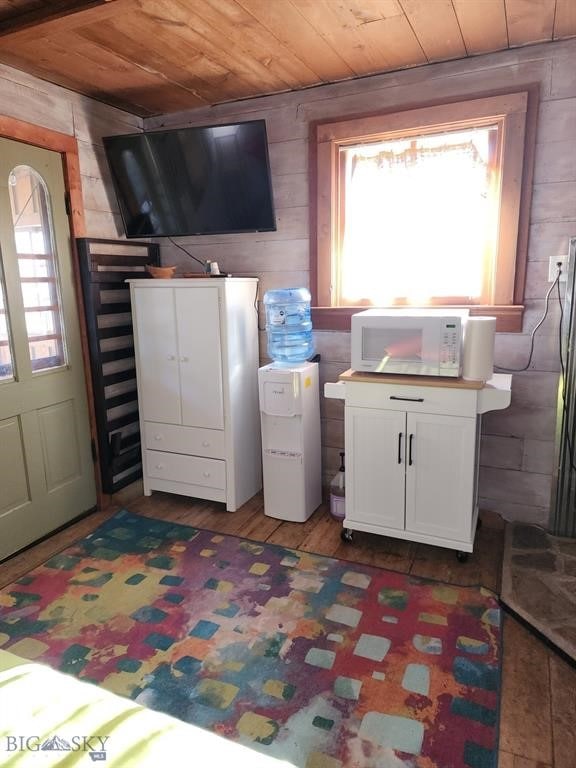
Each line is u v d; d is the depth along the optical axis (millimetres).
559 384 2531
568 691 1708
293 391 2713
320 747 1522
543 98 2377
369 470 2529
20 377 2590
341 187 2869
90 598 2244
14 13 1976
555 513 2625
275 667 1832
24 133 2506
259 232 3070
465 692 1705
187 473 3117
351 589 2262
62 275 2785
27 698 1014
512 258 2502
